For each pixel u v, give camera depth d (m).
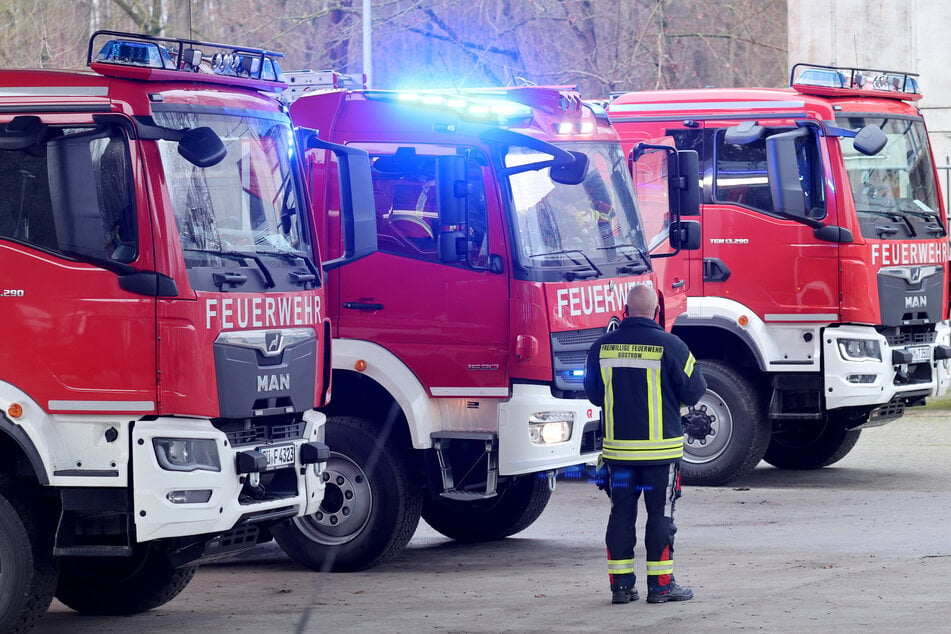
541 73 53.59
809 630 13.23
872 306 22.89
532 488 19.50
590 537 20.02
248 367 13.44
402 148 17.77
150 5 50.81
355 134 17.95
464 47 51.47
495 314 17.36
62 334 12.82
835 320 22.89
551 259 17.66
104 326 12.78
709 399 23.80
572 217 18.25
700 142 23.73
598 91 53.81
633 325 15.03
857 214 22.94
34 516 13.18
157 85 13.17
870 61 42.62
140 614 15.23
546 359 17.27
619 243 18.97
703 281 23.61
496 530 19.78
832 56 43.03
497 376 17.34
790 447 26.06
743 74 55.38
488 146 17.44
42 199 12.89
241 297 13.41
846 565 16.62
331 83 20.39
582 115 19.05
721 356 24.41
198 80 13.62
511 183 17.45
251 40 52.56
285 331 13.97
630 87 52.38
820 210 22.91
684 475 23.92
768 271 23.23
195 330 12.92
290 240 14.48
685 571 16.55
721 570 16.56
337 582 16.81
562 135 18.55
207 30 52.66
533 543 19.64
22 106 13.01
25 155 12.95
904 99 24.53
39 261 12.86
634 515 14.96
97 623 14.81
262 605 15.46
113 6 50.25
